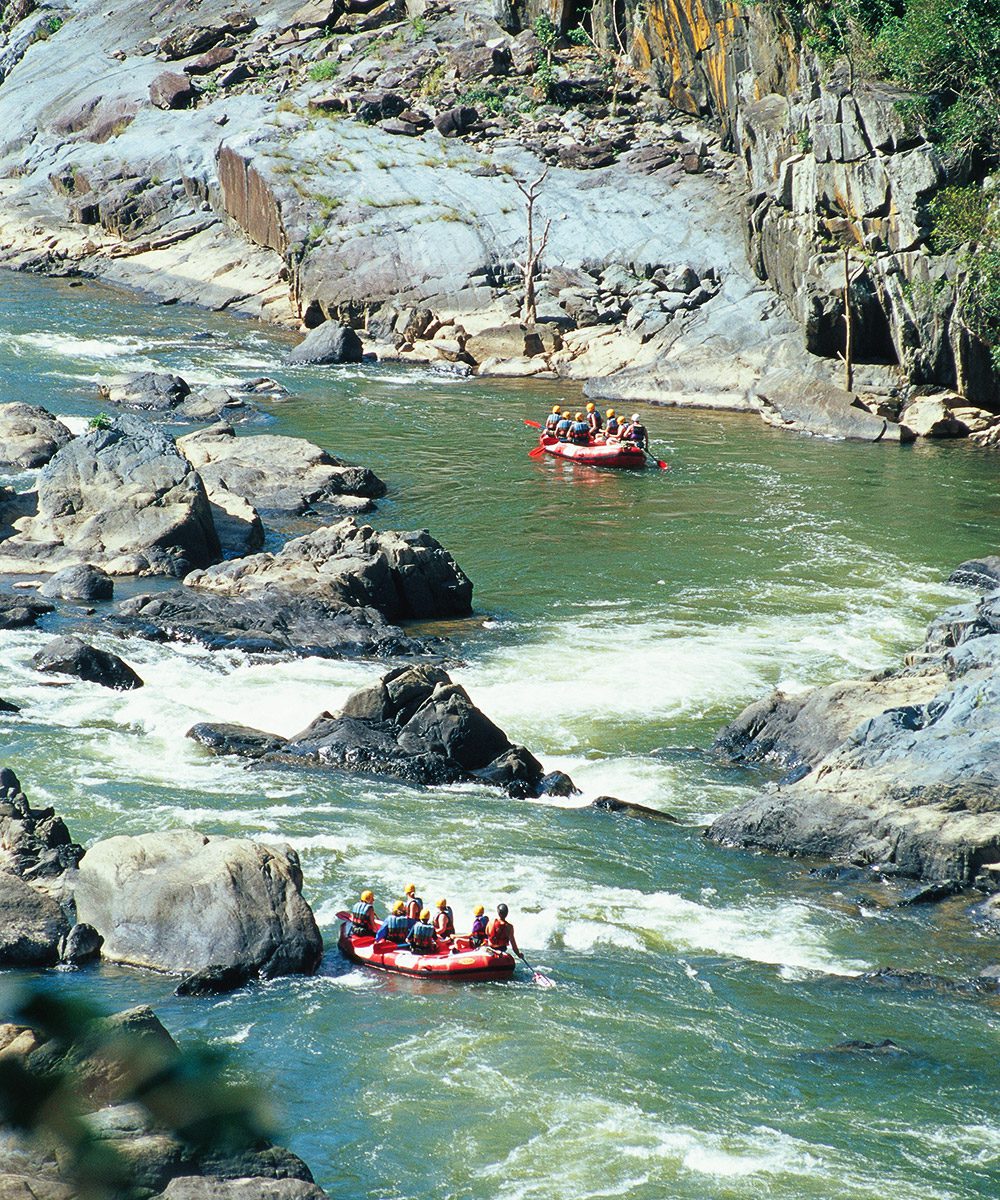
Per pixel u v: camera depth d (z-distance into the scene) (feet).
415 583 395.14
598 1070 177.58
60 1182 48.34
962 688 284.61
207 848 219.82
